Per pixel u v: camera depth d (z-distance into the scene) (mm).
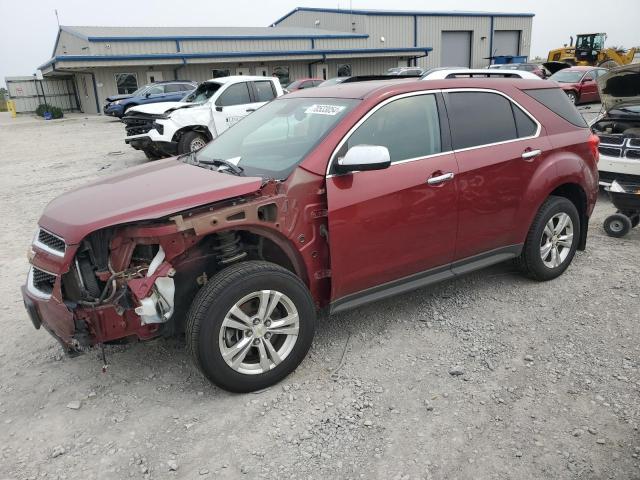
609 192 5988
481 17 45219
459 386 3307
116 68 32062
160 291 3041
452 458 2717
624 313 4156
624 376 3344
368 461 2723
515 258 4715
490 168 4051
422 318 4180
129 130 12492
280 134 3896
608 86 6891
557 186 4516
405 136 3730
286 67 37062
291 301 3279
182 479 2648
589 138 4797
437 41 43875
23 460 2816
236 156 3896
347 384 3363
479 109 4133
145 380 3488
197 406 3201
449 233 3939
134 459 2791
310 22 46312
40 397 3359
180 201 3002
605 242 5848
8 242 6773
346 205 3398
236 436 2934
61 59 29578
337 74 39156
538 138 4410
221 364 3113
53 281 3180
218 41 33969
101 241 3016
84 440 2949
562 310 4242
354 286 3604
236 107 11875
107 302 3029
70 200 3346
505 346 3750
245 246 3441
